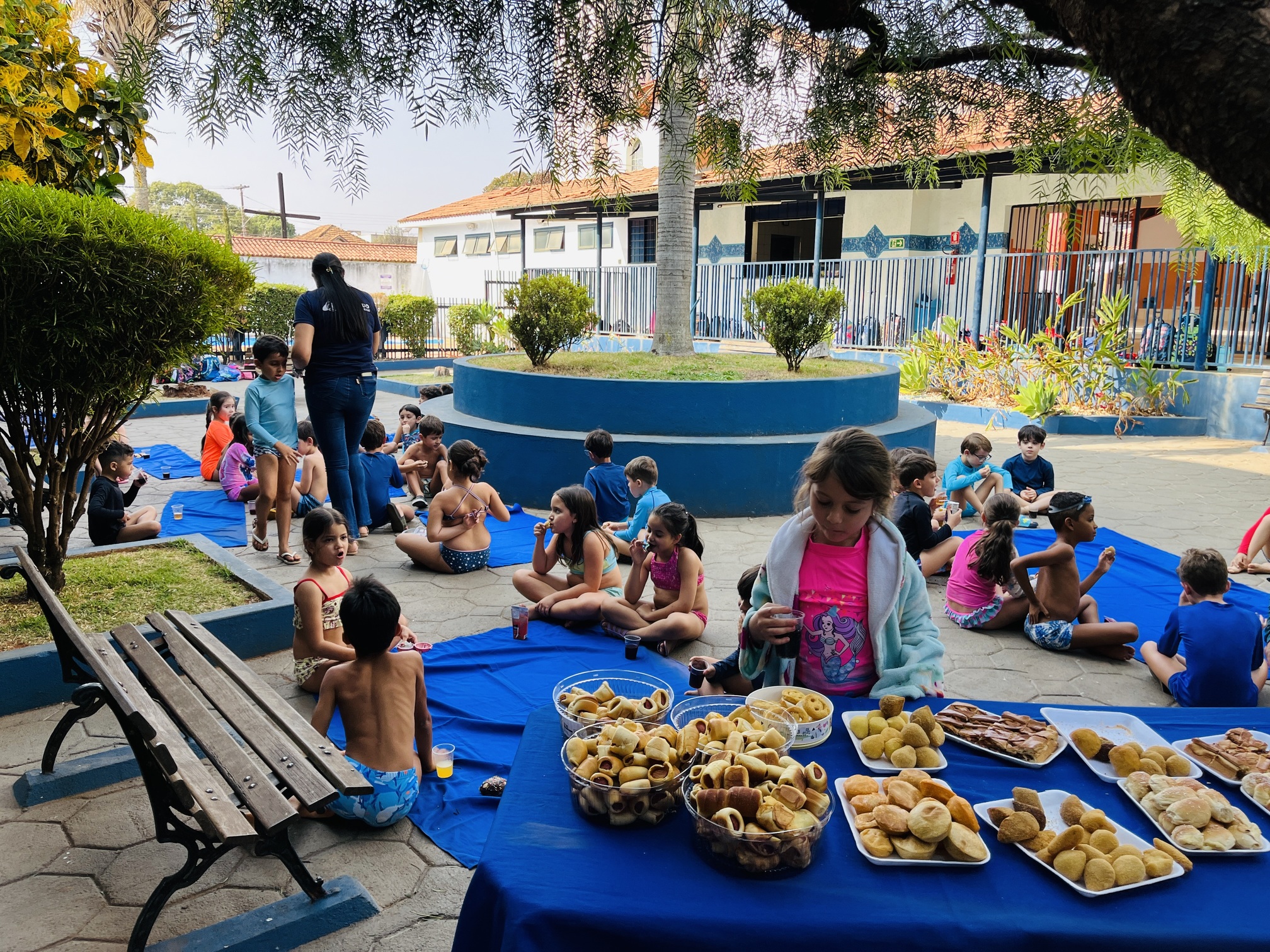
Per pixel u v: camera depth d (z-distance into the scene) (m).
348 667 3.16
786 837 1.67
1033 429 7.67
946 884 1.69
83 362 4.28
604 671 2.55
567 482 8.12
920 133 2.77
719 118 2.78
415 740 3.41
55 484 4.77
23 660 3.96
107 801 3.30
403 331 22.77
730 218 20.25
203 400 15.35
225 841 2.15
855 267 17.75
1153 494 8.80
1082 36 1.33
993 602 5.14
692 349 10.91
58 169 5.32
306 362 6.29
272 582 5.09
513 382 8.73
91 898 2.74
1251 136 1.08
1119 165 2.75
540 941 1.56
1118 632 4.65
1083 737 2.20
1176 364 13.03
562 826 1.87
